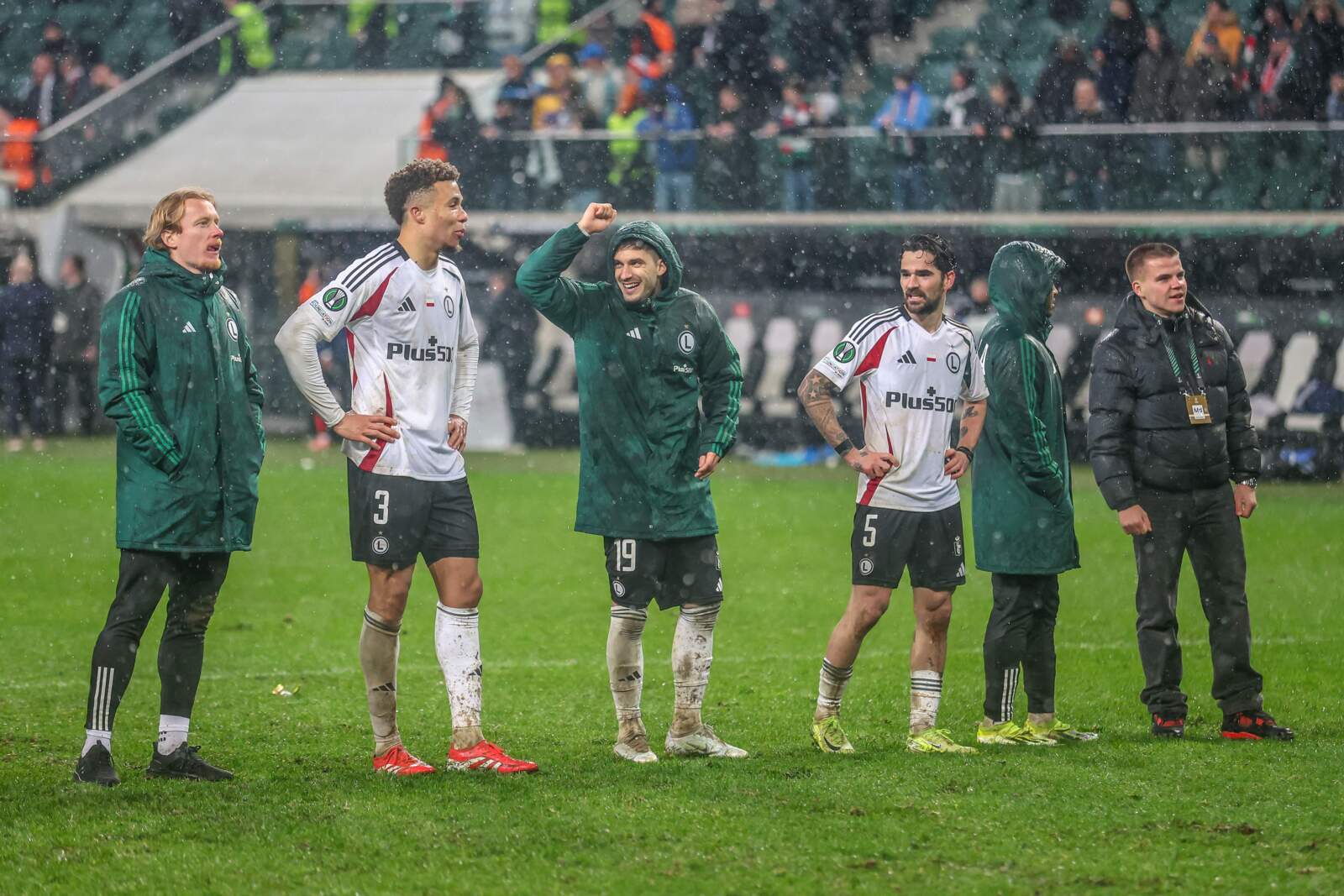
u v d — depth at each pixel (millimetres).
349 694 26328
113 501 53031
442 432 20375
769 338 72312
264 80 96250
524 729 23344
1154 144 69188
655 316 21016
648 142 75312
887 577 21234
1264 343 67375
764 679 27719
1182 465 22516
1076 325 69000
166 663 19812
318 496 54750
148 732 23094
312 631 32906
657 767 20031
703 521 21094
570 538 46406
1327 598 35625
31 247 81875
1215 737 22312
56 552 43281
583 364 21125
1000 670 22094
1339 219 67000
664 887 14844
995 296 21875
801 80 75000
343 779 19328
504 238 76688
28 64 100375
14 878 15195
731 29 75938
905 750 21438
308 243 81812
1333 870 15141
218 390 19672
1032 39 80812
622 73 79938
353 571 41031
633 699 20953
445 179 20281
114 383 19094
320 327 19625
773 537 46594
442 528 20297
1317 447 61594
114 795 18328
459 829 16719
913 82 73125
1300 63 67875
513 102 77562
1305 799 17922
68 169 87688
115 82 94375
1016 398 21484
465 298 21109
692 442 21125
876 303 73125
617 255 20938
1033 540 21625
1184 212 68875
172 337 19422
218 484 19641
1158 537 22578
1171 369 22672
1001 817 17078
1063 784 18656
